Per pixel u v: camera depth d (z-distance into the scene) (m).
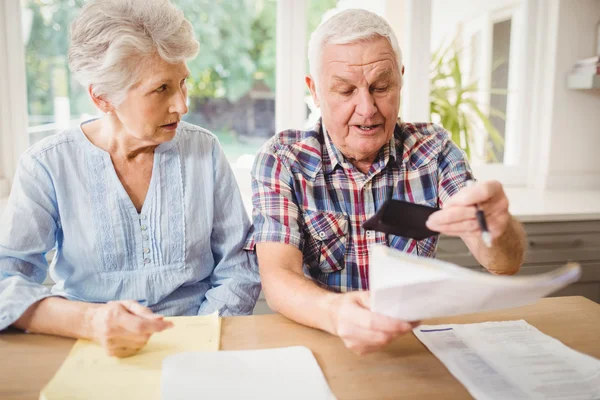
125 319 0.81
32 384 0.76
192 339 0.90
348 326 0.80
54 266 1.24
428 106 2.47
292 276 1.06
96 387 0.75
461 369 0.80
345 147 1.18
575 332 0.94
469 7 2.47
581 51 2.45
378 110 1.13
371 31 1.08
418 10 2.37
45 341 0.90
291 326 0.97
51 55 2.23
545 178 2.54
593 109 2.51
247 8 2.32
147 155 1.20
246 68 2.38
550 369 0.79
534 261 2.05
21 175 1.12
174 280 1.22
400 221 0.89
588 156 2.56
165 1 1.04
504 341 0.89
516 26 2.55
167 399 0.71
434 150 1.29
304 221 1.24
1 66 2.17
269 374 0.78
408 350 0.87
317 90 1.19
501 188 0.83
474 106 2.55
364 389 0.75
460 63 2.52
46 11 2.19
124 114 1.06
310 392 0.73
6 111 2.21
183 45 1.03
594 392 0.73
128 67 1.00
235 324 0.98
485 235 0.80
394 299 0.69
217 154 1.29
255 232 1.20
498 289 0.64
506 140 2.64
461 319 0.99
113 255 1.18
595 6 2.42
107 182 1.17
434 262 0.66
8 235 1.08
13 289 0.96
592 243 2.09
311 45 1.18
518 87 2.59
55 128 2.29
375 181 1.26
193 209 1.24
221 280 1.28
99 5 1.00
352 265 1.25
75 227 1.16
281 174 1.24
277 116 2.42
